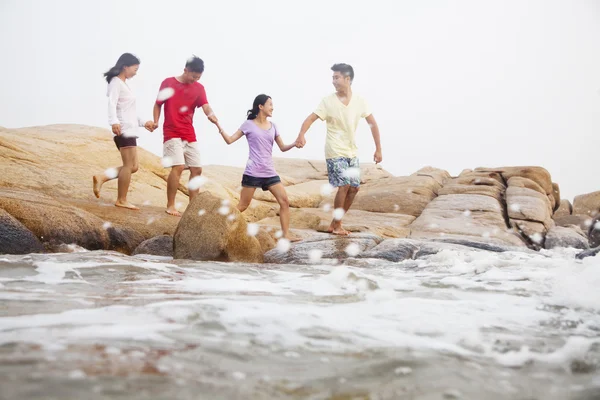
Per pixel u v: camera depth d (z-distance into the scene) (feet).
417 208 43.68
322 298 10.63
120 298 9.54
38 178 27.99
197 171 27.32
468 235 36.14
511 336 7.50
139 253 22.30
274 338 6.89
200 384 4.88
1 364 5.04
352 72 25.77
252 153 24.41
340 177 25.80
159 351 5.89
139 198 31.22
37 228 20.13
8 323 7.04
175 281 12.48
